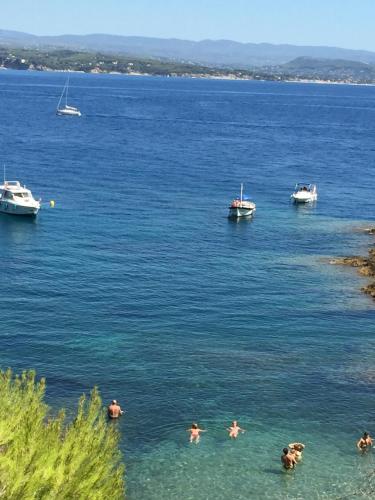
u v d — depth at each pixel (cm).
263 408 4844
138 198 11906
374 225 10538
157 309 6612
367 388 5175
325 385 5194
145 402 4850
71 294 6931
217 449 4347
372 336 6138
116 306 6644
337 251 8950
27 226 9681
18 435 2394
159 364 5422
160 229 9794
